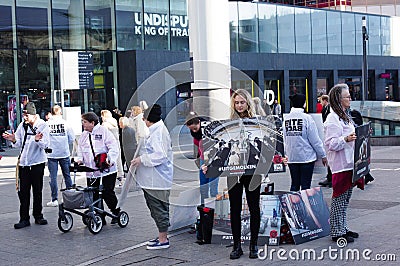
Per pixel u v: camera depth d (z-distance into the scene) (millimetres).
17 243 8508
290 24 36281
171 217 8414
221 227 7773
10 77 25578
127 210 10484
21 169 9617
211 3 10211
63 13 26797
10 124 25625
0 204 11859
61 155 11336
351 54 40344
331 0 54906
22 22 25766
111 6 28016
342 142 7152
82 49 27312
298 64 36406
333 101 7273
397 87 44375
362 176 7281
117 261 7242
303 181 9398
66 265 7230
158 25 29438
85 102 27281
